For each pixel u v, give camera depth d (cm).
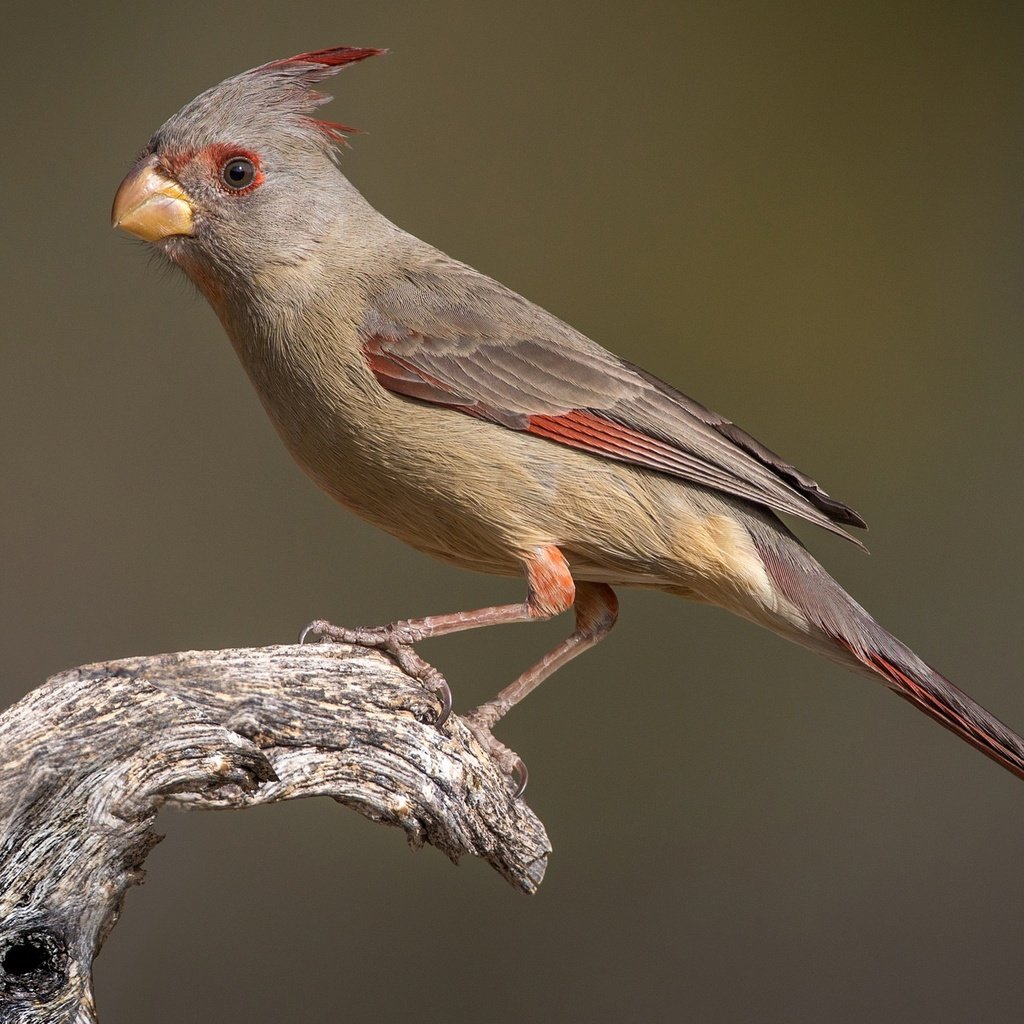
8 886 532
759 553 707
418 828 619
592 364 698
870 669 711
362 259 710
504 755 691
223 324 726
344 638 643
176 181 695
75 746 543
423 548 721
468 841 625
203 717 561
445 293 699
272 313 693
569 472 683
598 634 738
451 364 680
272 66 718
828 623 708
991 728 701
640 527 694
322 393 681
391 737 602
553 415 684
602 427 688
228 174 693
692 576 711
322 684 590
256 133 700
